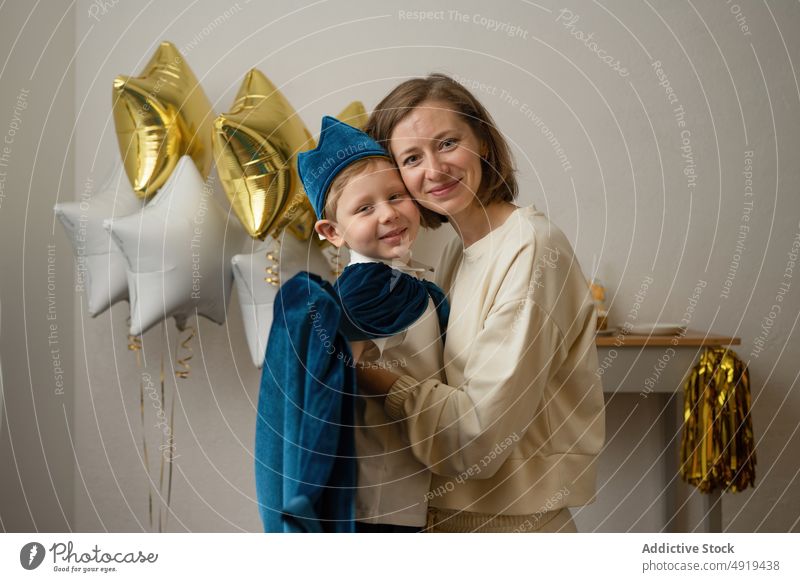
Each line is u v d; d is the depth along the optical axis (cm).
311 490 108
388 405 111
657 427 190
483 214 121
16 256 166
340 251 163
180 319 157
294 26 181
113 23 182
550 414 117
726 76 184
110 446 187
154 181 155
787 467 191
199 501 188
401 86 117
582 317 117
